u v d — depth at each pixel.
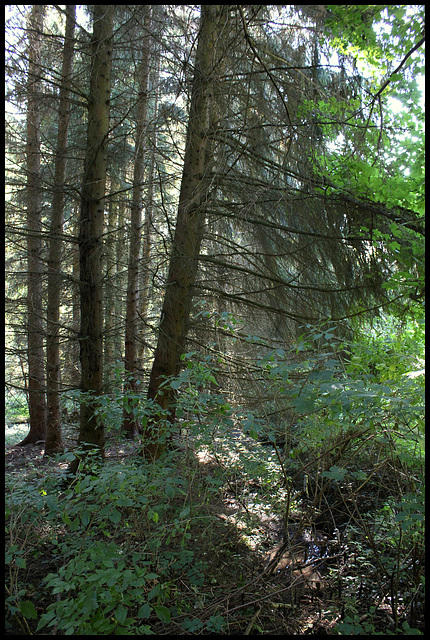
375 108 3.35
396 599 2.58
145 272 7.61
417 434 2.53
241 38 4.54
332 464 3.35
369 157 3.44
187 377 2.86
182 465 3.61
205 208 5.10
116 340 8.70
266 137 4.88
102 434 5.10
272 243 5.00
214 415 3.01
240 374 4.77
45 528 3.33
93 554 2.20
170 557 2.92
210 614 2.62
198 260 5.36
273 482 4.36
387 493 3.84
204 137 5.05
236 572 3.22
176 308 5.15
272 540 3.85
